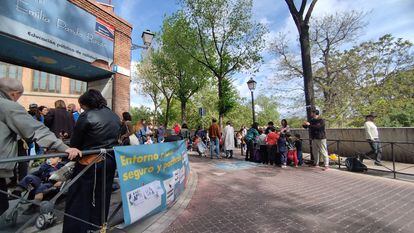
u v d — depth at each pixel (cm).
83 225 284
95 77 922
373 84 2019
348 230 373
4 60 703
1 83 250
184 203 498
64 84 3005
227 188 621
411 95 1862
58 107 675
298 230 373
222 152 1418
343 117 2011
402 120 1409
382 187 623
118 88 900
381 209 464
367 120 905
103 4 905
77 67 808
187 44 1959
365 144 1116
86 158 288
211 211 455
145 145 378
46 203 247
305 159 1071
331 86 2181
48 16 651
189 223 401
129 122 630
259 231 370
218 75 1852
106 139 304
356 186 636
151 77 3312
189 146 1673
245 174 798
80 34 747
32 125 238
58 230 351
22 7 591
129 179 332
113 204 470
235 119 3659
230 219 418
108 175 313
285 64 2395
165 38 2242
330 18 2308
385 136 1039
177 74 2883
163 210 440
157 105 3828
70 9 715
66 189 265
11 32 568
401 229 377
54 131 654
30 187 391
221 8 1741
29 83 2758
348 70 2167
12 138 243
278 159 978
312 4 1044
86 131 291
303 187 629
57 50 673
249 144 1127
